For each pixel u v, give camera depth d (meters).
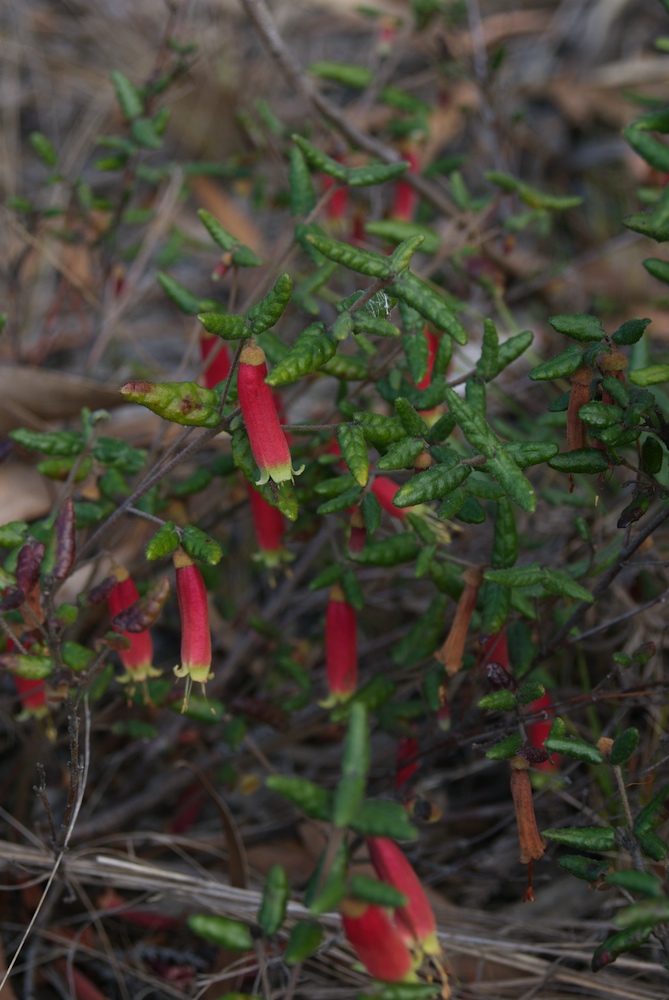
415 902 0.50
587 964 0.63
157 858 0.68
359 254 0.54
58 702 0.57
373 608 0.76
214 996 0.62
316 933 0.50
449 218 0.78
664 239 0.55
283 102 1.07
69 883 0.63
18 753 0.70
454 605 0.69
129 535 0.69
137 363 0.82
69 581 0.67
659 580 0.70
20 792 0.66
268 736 0.71
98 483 0.63
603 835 0.54
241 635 0.74
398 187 0.77
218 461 0.64
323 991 0.61
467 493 0.56
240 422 0.55
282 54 0.73
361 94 1.08
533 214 0.71
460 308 0.71
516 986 0.62
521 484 0.54
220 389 0.56
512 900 0.66
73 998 0.62
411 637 0.62
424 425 0.56
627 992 0.60
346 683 0.61
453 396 0.54
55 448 0.61
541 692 0.56
